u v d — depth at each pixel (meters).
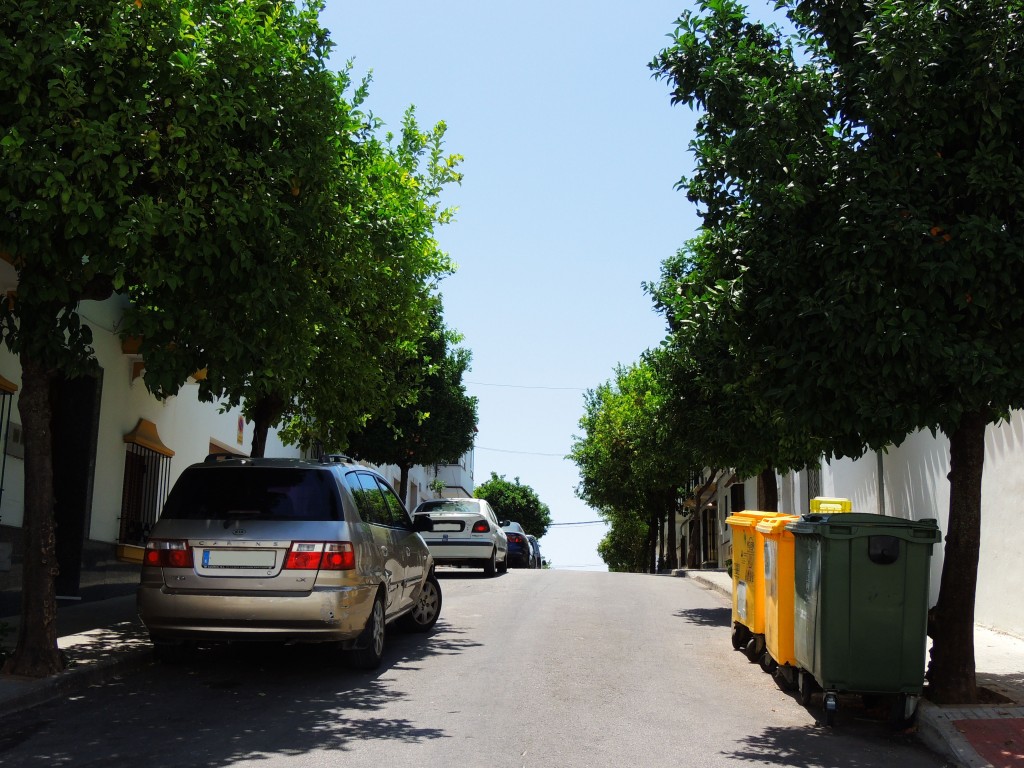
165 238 8.00
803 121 7.48
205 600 8.07
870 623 7.08
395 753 6.10
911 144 7.38
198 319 8.03
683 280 8.63
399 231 12.29
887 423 7.16
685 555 65.44
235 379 8.31
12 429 11.22
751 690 8.55
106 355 13.53
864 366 7.04
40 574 7.84
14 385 11.17
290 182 8.69
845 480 17.89
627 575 22.94
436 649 10.22
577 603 14.93
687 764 6.08
